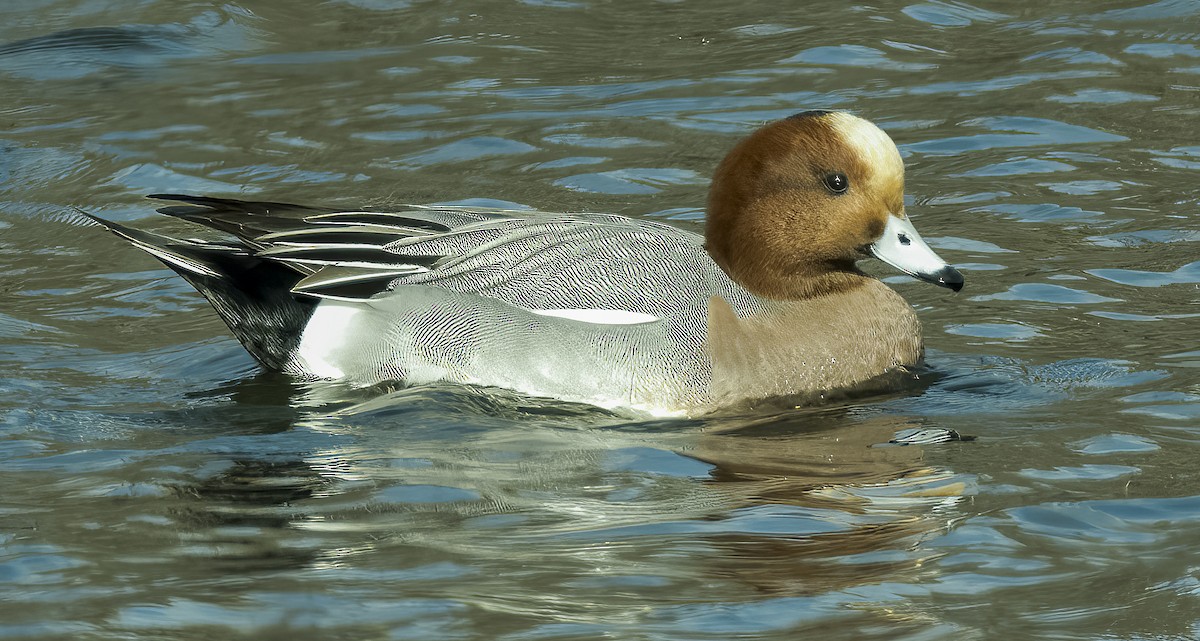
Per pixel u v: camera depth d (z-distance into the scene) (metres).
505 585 8.19
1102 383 11.49
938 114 18.16
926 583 8.20
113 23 21.61
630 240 12.20
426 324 11.83
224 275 12.13
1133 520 8.95
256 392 11.79
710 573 8.34
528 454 10.42
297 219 12.27
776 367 11.80
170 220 15.74
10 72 19.97
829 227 12.02
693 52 20.62
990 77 19.34
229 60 20.53
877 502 9.36
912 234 12.07
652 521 9.10
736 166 12.28
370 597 8.04
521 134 17.81
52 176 16.89
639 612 7.88
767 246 12.14
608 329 11.62
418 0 22.83
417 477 9.93
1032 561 8.44
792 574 8.32
